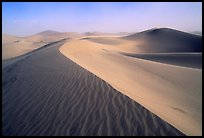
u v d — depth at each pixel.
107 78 15.85
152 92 16.80
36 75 16.89
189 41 86.94
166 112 10.69
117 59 37.44
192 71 28.33
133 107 9.35
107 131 8.08
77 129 8.48
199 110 14.48
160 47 84.94
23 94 13.08
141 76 24.19
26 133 8.86
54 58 24.41
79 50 41.75
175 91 19.22
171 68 30.27
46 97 11.88
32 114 10.30
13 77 17.69
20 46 84.44
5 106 11.82
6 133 9.13
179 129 8.05
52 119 9.48
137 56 56.22
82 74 15.15
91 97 10.85
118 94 10.73
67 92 12.02
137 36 95.88
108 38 95.56
